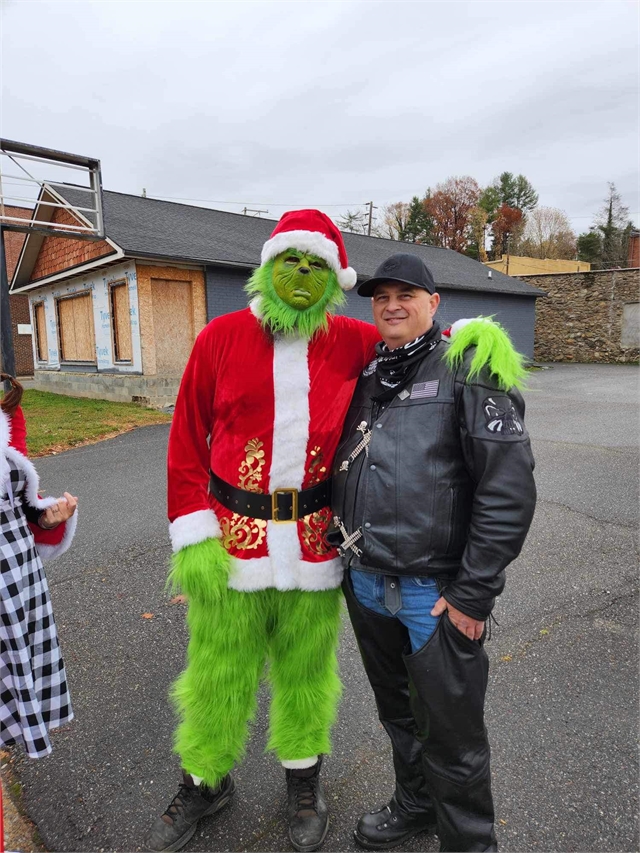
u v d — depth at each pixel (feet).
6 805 6.63
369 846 6.05
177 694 6.55
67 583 12.14
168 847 6.01
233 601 5.94
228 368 5.88
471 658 5.07
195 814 6.22
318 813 6.28
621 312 67.41
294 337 6.00
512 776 6.93
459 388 4.99
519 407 5.09
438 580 5.15
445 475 5.02
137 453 24.53
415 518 5.02
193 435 6.11
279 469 5.89
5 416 6.30
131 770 7.17
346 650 9.93
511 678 8.84
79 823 6.41
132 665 9.31
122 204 47.39
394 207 197.98
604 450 23.58
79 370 46.62
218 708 6.14
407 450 5.08
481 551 4.72
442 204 187.42
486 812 5.30
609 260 169.17
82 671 9.15
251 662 6.22
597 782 6.84
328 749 6.62
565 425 29.30
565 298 71.77
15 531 6.13
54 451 25.08
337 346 6.21
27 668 6.00
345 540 5.54
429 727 5.14
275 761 7.45
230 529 5.95
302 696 6.39
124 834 6.28
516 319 68.03
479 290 61.11
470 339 5.07
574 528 15.02
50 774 7.12
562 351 72.74
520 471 4.69
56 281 46.83
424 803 6.05
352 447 5.60
